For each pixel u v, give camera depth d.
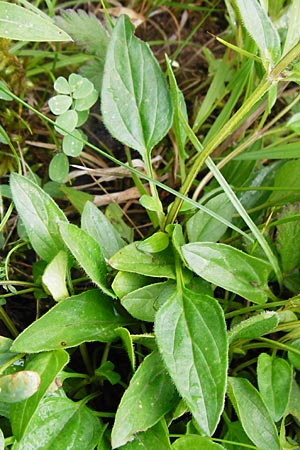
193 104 0.39
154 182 0.30
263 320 0.28
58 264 0.29
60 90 0.31
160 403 0.27
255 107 0.33
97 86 0.35
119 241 0.31
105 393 0.31
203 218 0.31
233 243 0.32
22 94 0.35
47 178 0.36
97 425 0.28
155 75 0.31
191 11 0.41
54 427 0.28
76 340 0.28
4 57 0.34
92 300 0.29
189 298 0.28
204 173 0.36
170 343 0.27
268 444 0.28
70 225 0.28
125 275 0.29
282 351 0.31
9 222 0.34
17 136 0.35
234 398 0.28
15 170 0.35
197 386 0.27
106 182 0.36
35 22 0.29
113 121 0.30
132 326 0.31
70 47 0.38
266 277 0.30
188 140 0.36
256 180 0.34
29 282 0.32
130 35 0.30
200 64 0.40
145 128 0.31
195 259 0.29
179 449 0.28
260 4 0.30
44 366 0.27
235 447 0.29
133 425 0.27
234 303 0.32
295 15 0.29
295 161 0.32
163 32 0.41
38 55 0.36
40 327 0.28
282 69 0.28
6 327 0.32
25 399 0.27
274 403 0.28
